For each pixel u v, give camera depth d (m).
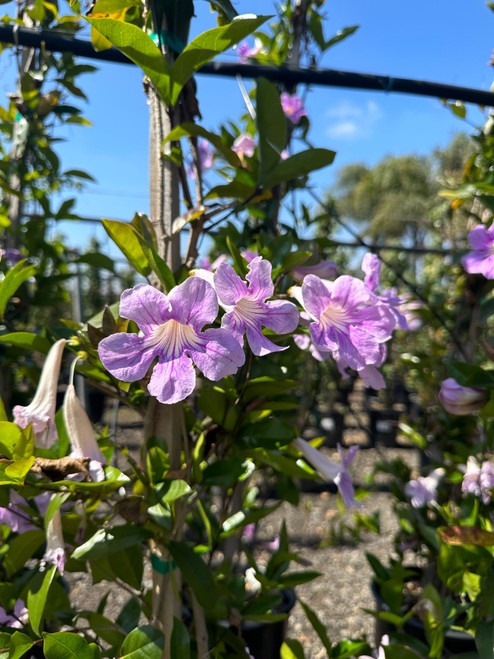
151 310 0.28
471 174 0.71
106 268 0.62
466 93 0.61
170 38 0.38
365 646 0.54
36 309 1.28
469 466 0.69
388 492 1.66
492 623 0.48
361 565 1.21
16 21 0.64
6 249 0.76
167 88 0.36
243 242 0.67
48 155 0.78
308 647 0.90
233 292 0.30
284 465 0.44
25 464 0.31
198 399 0.42
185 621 0.62
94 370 0.38
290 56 0.72
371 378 0.41
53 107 0.75
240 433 0.42
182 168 0.39
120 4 0.40
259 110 0.40
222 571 0.56
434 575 0.73
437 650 0.49
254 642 0.68
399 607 0.61
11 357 0.67
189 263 0.39
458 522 0.58
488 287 0.67
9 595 0.45
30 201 0.80
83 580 1.06
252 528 0.87
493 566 0.51
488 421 0.61
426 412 0.83
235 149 0.69
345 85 0.58
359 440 2.26
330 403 2.11
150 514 0.33
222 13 0.44
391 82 0.59
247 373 0.40
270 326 0.32
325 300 0.34
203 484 0.39
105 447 0.44
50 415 0.36
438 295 0.80
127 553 0.39
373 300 0.36
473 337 0.69
